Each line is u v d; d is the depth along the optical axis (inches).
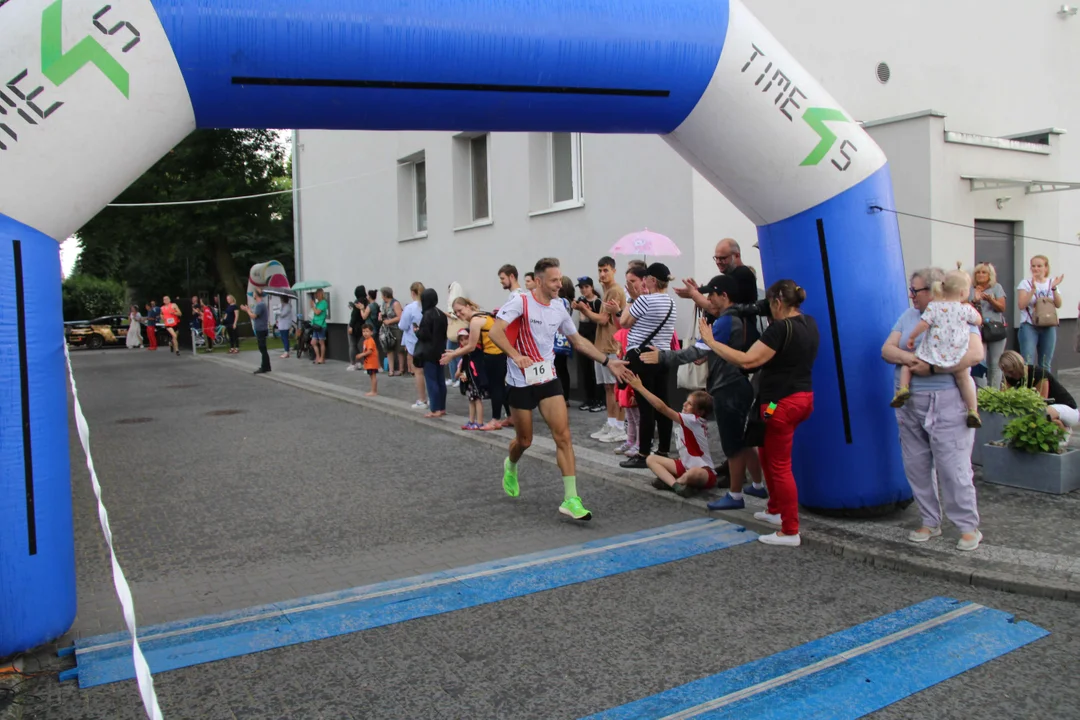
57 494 140.1
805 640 144.3
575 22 164.6
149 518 236.4
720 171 197.9
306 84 149.9
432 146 578.9
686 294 222.7
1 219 129.8
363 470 294.2
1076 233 506.0
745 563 185.3
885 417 204.7
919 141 358.3
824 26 400.2
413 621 156.9
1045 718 117.0
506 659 139.9
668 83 177.3
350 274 729.6
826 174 193.9
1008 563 173.2
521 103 167.5
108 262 2005.4
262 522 230.1
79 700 128.0
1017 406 244.4
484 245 522.3
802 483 212.7
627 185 394.6
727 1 182.7
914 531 191.3
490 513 233.8
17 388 133.0
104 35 133.2
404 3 151.9
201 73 142.9
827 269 198.4
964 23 470.6
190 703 126.6
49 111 130.0
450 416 402.6
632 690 128.2
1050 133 426.9
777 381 189.9
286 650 144.9
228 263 1225.4
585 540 206.4
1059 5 527.5
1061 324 488.7
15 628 135.9
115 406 490.3
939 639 143.0
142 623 158.7
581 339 235.0
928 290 191.5
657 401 238.8
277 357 835.4
